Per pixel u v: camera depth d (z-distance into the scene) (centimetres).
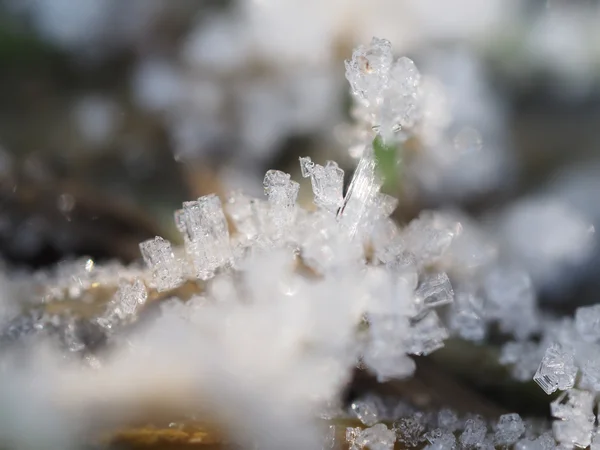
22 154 8
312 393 6
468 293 7
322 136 8
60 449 6
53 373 6
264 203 6
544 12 9
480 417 6
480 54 9
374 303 6
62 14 9
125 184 8
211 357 6
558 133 9
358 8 9
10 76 9
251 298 6
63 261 7
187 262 6
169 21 9
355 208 6
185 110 9
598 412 6
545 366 6
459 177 8
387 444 6
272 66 9
